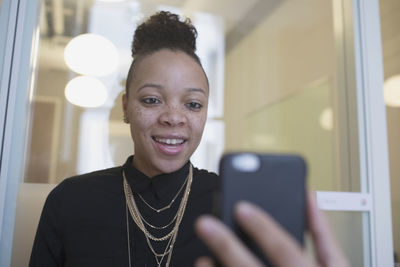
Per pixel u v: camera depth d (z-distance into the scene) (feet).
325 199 2.64
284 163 1.03
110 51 5.21
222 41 9.30
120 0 6.23
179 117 2.23
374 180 2.78
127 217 2.36
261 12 7.94
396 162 6.29
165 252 2.29
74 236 2.28
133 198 2.43
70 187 2.45
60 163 4.03
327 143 6.26
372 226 2.71
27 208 2.56
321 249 0.91
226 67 10.19
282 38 8.06
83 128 4.25
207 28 8.76
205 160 7.97
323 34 6.37
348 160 2.98
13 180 2.35
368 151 2.80
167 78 2.26
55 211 2.36
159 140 2.28
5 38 2.39
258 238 0.69
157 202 2.44
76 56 4.92
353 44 2.94
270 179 1.01
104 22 6.05
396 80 6.40
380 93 2.89
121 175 2.58
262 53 8.76
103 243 2.26
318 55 6.61
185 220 2.42
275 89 8.54
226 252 0.67
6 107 2.35
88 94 4.66
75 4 5.57
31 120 4.20
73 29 5.40
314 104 6.81
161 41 2.41
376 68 2.91
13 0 2.43
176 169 2.36
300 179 1.02
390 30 6.55
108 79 4.91
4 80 2.36
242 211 0.71
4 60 2.37
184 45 2.45
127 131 3.90
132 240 2.28
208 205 2.49
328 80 6.20
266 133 8.86
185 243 2.34
